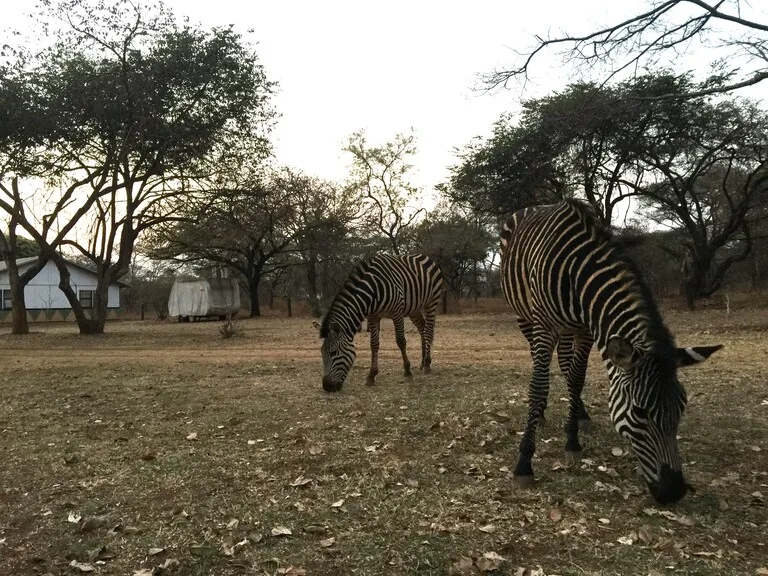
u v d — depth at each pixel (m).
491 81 11.41
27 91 15.80
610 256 3.58
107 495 3.92
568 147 15.72
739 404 5.79
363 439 4.99
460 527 3.25
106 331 21.08
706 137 20.12
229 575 2.85
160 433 5.43
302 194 29.08
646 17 10.17
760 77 10.75
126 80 15.71
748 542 3.01
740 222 25.17
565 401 6.06
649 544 2.99
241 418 5.89
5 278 32.72
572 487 3.78
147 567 2.97
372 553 3.00
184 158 17.45
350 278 6.79
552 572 2.76
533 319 4.20
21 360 12.55
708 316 18.78
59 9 15.07
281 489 3.93
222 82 17.06
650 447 2.98
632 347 2.99
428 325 8.37
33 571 2.98
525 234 4.57
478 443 4.77
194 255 32.91
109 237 19.45
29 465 4.59
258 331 19.33
